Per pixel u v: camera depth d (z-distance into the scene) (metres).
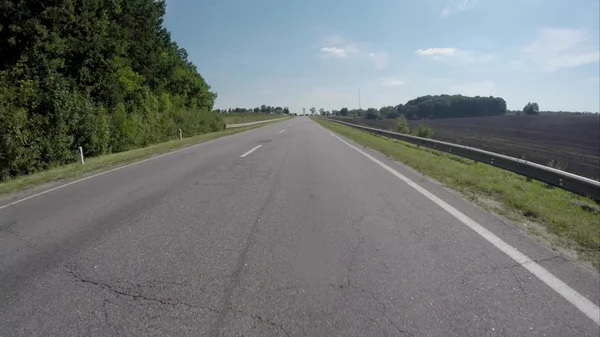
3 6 13.77
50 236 4.92
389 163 11.39
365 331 2.72
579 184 6.42
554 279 3.44
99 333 2.75
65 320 2.92
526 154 19.55
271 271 3.71
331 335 2.68
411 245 4.33
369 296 3.20
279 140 21.55
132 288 3.41
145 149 17.17
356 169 10.19
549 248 4.18
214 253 4.19
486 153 10.26
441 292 3.24
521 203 5.96
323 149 16.02
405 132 29.20
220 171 9.98
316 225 5.14
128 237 4.77
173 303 3.14
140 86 24.69
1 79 12.09
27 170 12.19
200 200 6.71
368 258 3.98
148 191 7.61
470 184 7.82
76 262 4.02
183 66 41.66
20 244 4.64
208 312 2.99
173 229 5.07
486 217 5.39
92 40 18.75
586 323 2.79
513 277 3.49
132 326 2.83
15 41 14.02
